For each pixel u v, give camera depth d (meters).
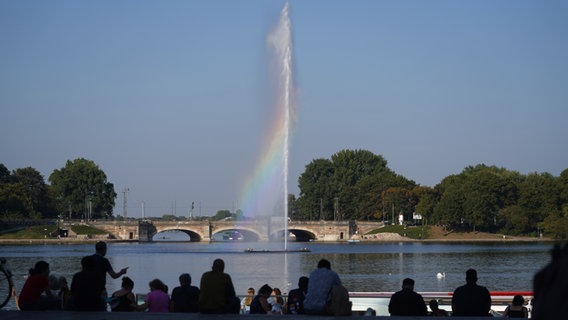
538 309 4.77
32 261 156.38
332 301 25.45
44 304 28.67
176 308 32.09
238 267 141.38
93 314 27.20
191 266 143.25
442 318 25.09
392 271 133.75
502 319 24.94
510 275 123.31
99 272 28.55
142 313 27.41
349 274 127.69
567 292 4.66
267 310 32.59
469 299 27.48
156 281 32.59
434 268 140.50
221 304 27.02
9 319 26.05
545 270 4.84
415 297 28.06
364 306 50.91
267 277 119.62
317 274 26.08
